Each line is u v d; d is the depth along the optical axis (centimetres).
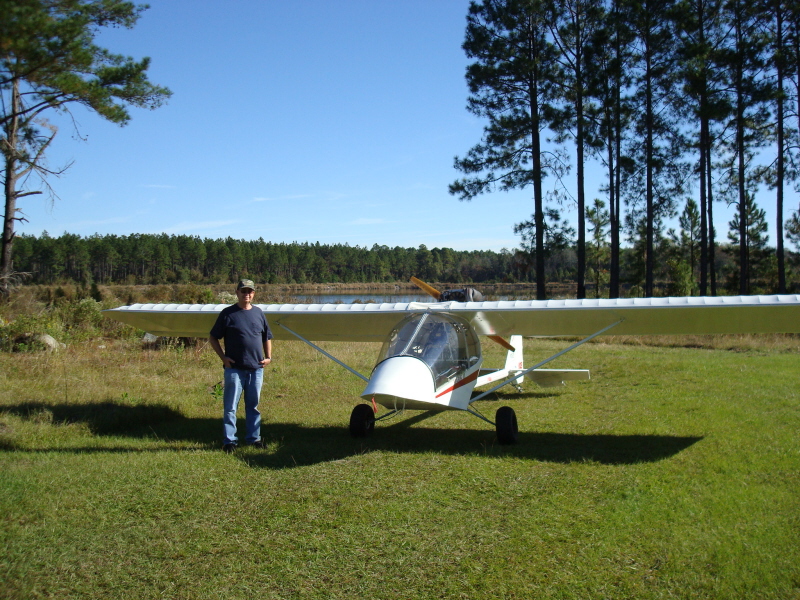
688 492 451
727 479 478
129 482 475
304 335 862
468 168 2402
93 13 1598
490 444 613
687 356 1313
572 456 557
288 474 501
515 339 935
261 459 545
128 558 349
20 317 1276
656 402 800
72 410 687
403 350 604
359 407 641
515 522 398
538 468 519
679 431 643
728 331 675
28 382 816
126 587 318
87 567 338
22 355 1032
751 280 3041
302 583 321
